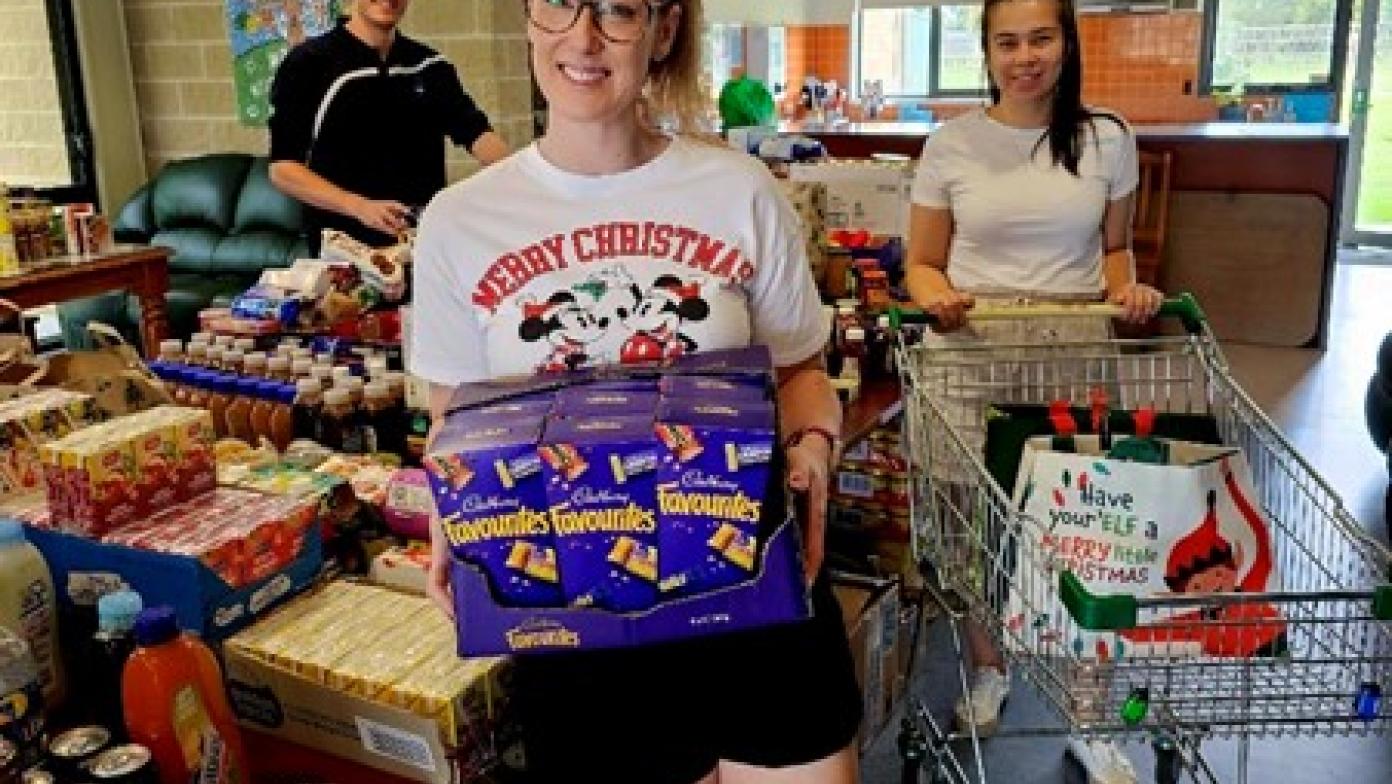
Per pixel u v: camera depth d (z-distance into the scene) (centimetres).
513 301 133
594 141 131
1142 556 159
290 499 164
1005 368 210
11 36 554
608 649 123
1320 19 813
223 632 149
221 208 525
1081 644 156
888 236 313
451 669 142
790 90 765
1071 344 203
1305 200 563
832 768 137
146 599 148
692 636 119
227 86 549
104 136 560
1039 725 257
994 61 226
